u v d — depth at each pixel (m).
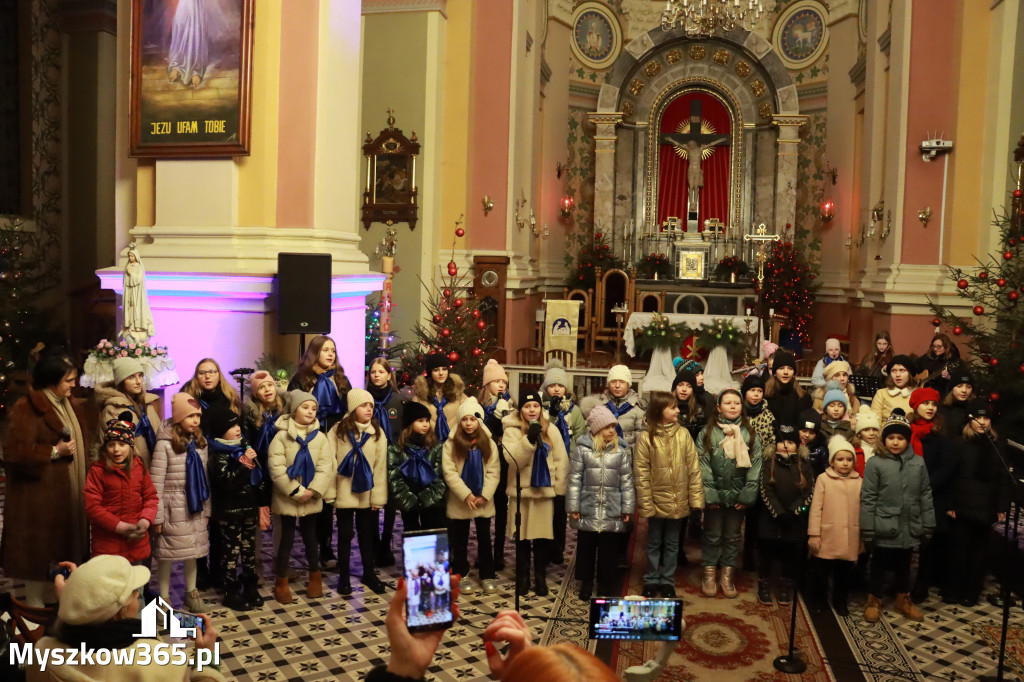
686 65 19.67
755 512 6.43
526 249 15.60
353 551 6.84
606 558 5.83
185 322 8.28
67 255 13.35
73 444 5.03
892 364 7.19
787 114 18.69
